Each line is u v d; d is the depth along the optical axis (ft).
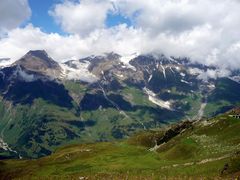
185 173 449.48
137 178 468.75
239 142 525.34
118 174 514.68
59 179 563.07
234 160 405.80
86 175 544.62
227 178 370.32
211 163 461.78
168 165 518.37
